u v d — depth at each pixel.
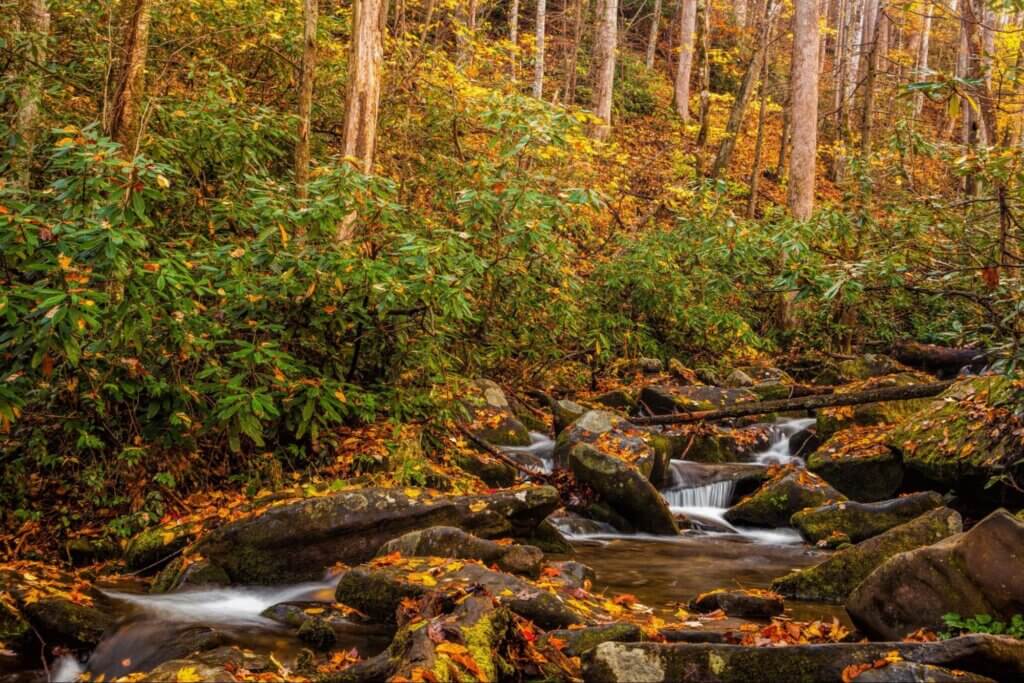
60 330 5.52
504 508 7.06
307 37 9.31
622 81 28.05
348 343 8.63
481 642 4.04
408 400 8.70
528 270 10.34
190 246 7.74
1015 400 7.40
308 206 7.77
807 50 17.38
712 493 10.40
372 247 8.36
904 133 8.70
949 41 31.30
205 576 6.08
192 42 10.19
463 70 13.08
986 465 8.21
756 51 23.70
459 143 12.20
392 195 8.98
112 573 6.52
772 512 9.27
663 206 19.06
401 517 6.64
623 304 14.66
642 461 9.79
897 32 35.69
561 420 11.71
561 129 9.91
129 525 6.94
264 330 7.57
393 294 7.45
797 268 7.73
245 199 8.66
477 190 9.41
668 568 7.47
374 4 9.84
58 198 6.16
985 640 3.74
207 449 8.00
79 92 9.85
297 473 7.73
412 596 5.29
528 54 21.14
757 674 3.77
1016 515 5.49
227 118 9.40
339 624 5.29
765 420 13.13
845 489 9.98
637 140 25.08
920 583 4.80
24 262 5.88
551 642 4.62
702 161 23.78
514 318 10.99
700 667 3.83
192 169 8.91
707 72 25.33
